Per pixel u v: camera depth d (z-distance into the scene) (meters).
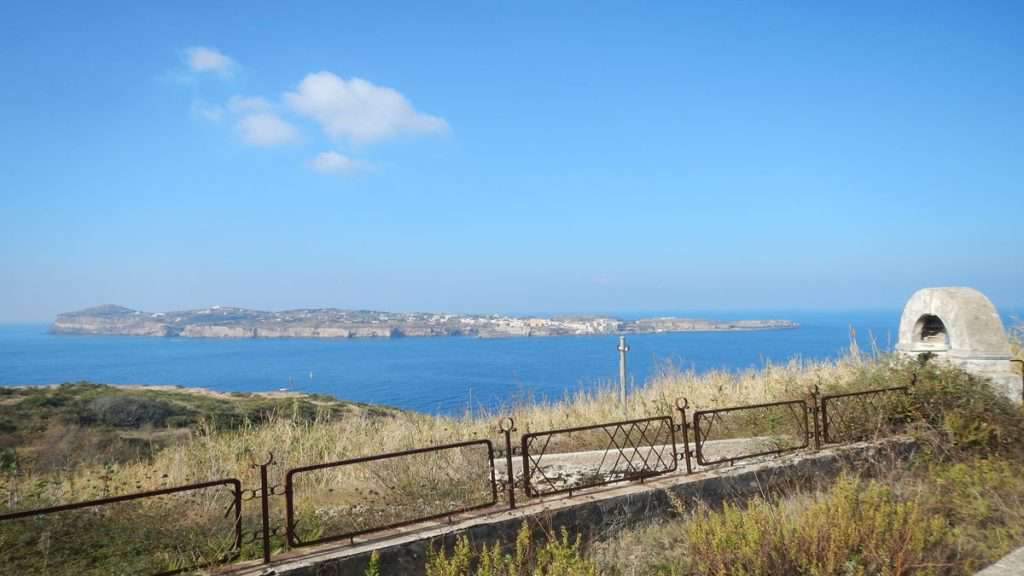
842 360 13.95
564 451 10.53
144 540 6.17
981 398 8.52
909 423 8.78
